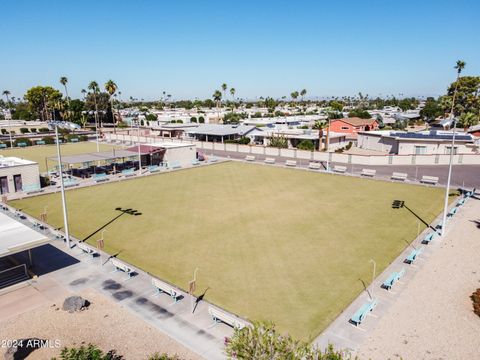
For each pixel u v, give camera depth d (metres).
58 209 34.06
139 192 40.25
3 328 15.79
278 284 19.67
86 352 12.42
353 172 49.56
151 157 57.59
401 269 20.94
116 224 29.66
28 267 21.83
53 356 13.83
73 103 133.38
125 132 103.75
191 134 89.25
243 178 46.69
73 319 16.41
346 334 15.14
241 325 14.98
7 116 140.12
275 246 24.70
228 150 72.81
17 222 23.41
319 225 28.59
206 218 30.78
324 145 70.12
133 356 13.84
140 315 16.77
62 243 25.66
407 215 30.66
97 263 22.42
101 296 18.52
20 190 40.94
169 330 15.62
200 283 19.89
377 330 15.30
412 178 45.22
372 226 28.16
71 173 50.09
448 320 15.80
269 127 91.81
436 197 36.19
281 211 32.31
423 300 17.52
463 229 26.95
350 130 90.19
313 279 20.11
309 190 39.75
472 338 14.52
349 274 20.58
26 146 78.06
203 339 15.01
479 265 21.02
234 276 20.64
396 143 63.06
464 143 57.53
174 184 43.97
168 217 31.22
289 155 64.31
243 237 26.41
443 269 20.70
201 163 57.53
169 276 20.75
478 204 33.53
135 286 19.56
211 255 23.47
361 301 17.72
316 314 16.80
